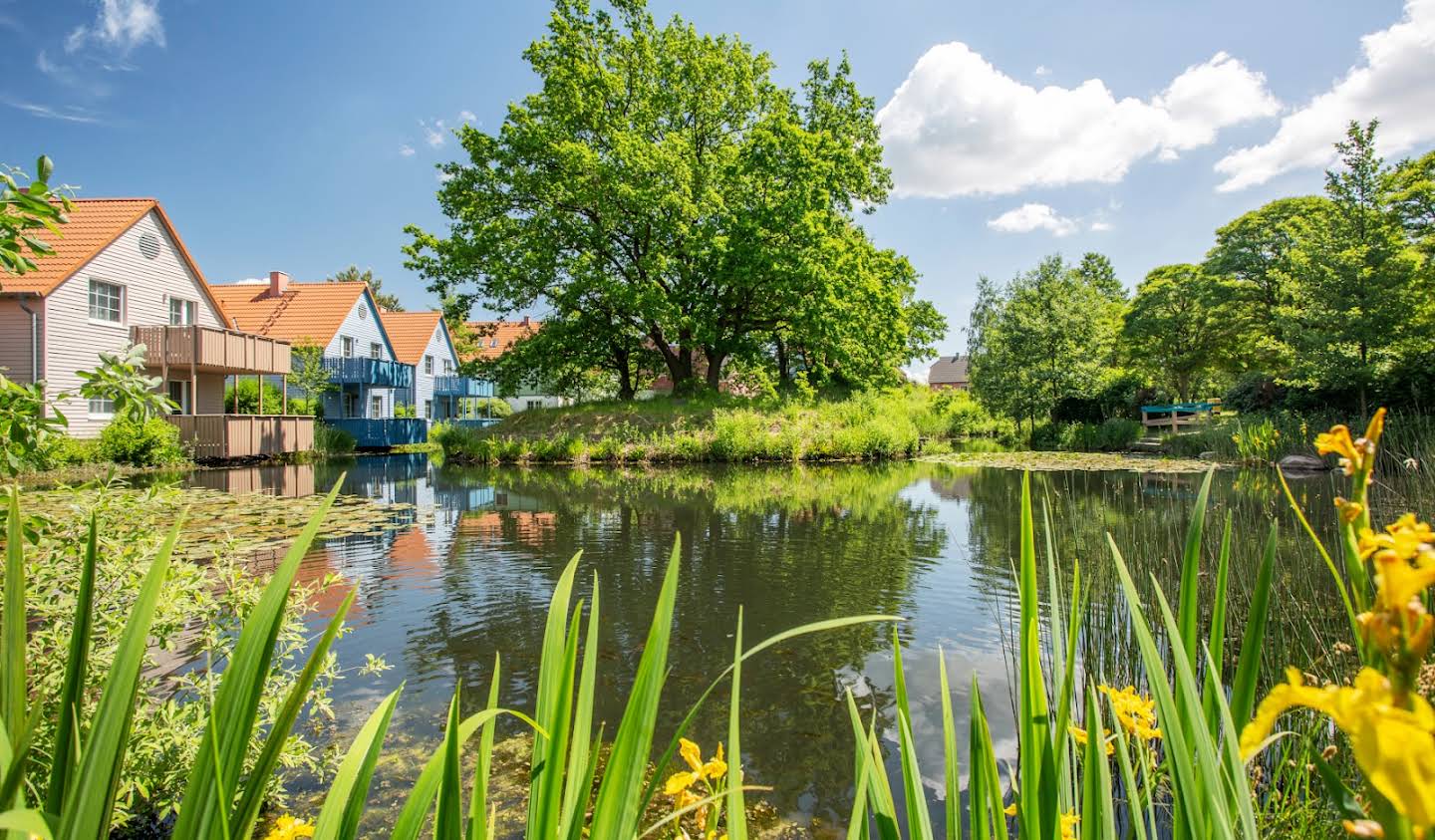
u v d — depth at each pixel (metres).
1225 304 26.08
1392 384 15.23
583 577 6.04
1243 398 19.97
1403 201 17.31
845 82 25.56
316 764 2.72
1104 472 15.05
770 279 21.47
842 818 2.58
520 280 21.59
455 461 19.53
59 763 0.45
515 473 16.30
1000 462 17.91
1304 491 10.11
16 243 2.12
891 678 3.81
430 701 3.49
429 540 7.67
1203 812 0.61
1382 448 9.82
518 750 3.00
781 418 21.28
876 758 0.78
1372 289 15.11
